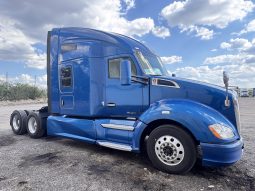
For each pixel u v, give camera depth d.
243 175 4.13
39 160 4.93
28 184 3.71
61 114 6.30
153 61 5.52
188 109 4.11
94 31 5.73
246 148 5.81
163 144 4.27
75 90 5.86
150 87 4.82
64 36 6.19
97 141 5.37
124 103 5.14
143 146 4.77
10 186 3.63
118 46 5.25
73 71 5.91
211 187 3.66
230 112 4.21
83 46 5.73
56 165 4.62
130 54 5.09
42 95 32.84
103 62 5.42
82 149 5.84
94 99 5.50
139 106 4.95
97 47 5.52
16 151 5.63
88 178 3.97
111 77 5.30
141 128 4.55
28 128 7.34
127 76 4.68
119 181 3.87
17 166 4.54
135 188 3.61
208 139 3.89
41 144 6.38
